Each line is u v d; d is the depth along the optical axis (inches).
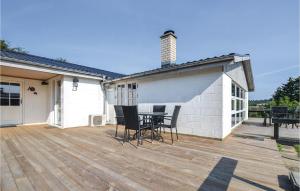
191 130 204.7
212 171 99.0
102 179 88.7
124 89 304.8
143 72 245.0
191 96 206.4
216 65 174.6
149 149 146.1
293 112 288.0
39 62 257.8
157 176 92.4
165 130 231.0
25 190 77.8
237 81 264.1
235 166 106.8
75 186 81.3
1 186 81.5
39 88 332.8
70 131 242.1
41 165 108.7
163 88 237.5
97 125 300.7
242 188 79.4
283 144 176.2
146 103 260.7
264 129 257.1
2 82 288.4
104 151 140.0
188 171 99.1
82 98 300.2
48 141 177.3
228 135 205.3
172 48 272.1
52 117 318.7
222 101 181.2
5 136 204.7
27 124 313.7
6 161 116.3
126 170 100.6
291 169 100.0
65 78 276.2
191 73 207.6
